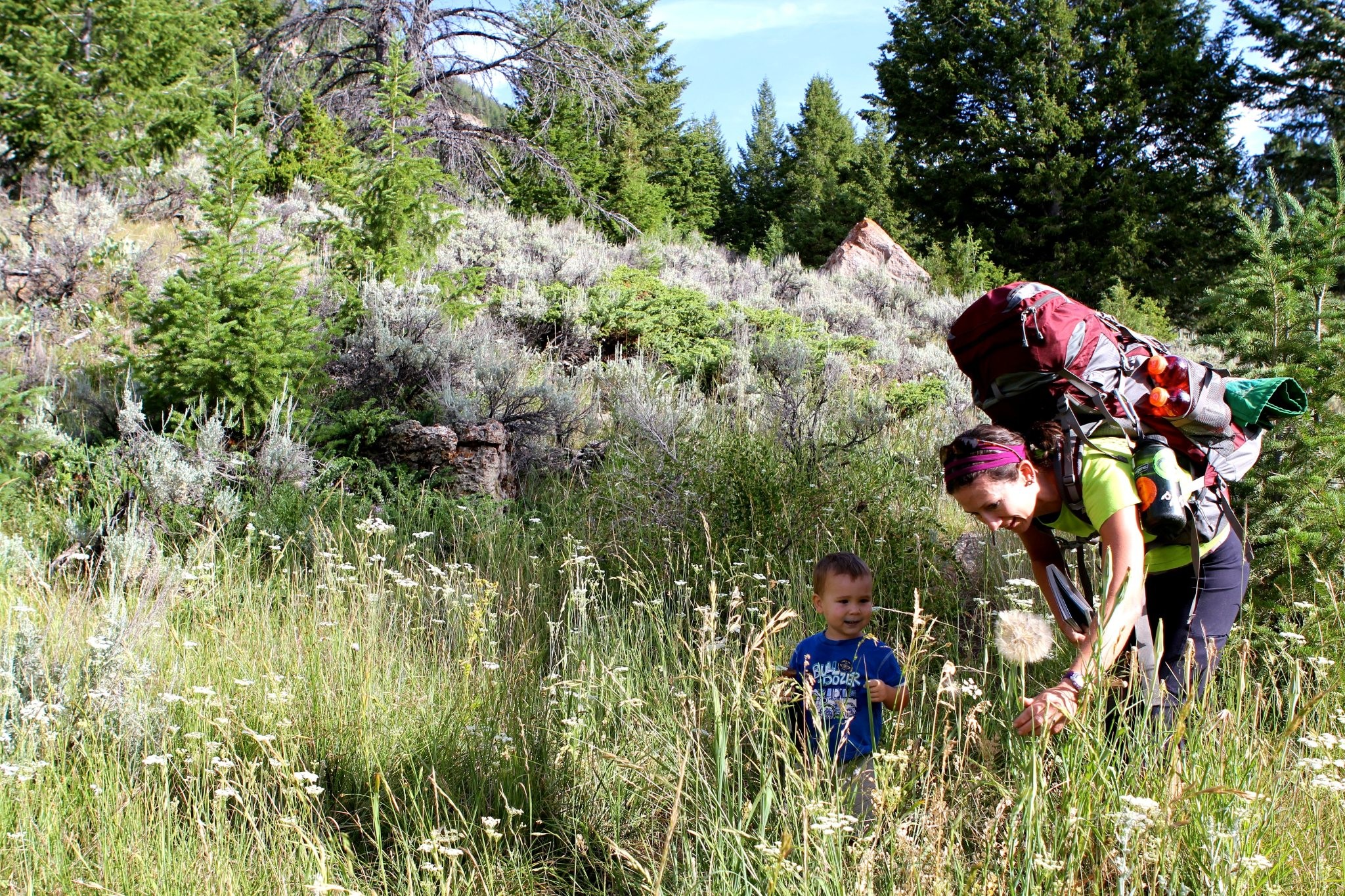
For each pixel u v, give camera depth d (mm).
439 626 4621
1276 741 2789
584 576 5180
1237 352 4164
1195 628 2926
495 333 10156
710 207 53281
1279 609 3703
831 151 57375
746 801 2871
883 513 5457
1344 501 3793
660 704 3549
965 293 22703
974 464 2672
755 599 4746
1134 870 2248
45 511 5707
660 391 8711
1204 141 33812
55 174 11102
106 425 6785
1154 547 2945
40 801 2893
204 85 12258
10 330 7492
